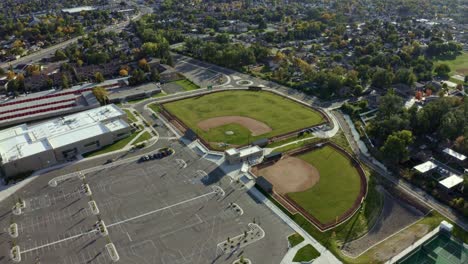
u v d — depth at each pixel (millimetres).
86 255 119312
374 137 191750
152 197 146625
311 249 122125
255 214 137875
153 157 174125
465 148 174750
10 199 146000
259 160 173375
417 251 121125
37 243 124000
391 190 152750
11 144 175250
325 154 179500
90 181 156750
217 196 147500
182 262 116750
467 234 128250
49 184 154875
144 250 121250
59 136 182250
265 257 118875
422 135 194250
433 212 139500
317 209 141125
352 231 131000
